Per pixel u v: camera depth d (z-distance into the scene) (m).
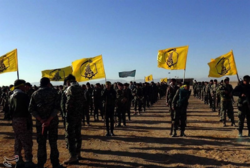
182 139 8.23
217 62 10.96
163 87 31.05
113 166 5.58
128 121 12.65
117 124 11.52
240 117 8.27
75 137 6.08
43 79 5.29
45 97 5.06
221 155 6.30
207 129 9.91
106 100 8.99
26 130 5.45
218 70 10.91
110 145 7.60
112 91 9.08
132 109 18.70
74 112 5.77
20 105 5.37
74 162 5.79
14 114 5.42
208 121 11.95
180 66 10.24
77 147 6.08
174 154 6.50
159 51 10.73
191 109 17.56
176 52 10.35
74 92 5.69
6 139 8.74
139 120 12.93
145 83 17.72
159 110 17.55
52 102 5.13
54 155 5.19
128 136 8.92
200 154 6.45
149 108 19.00
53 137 5.20
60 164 5.50
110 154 6.59
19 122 5.37
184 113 8.62
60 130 10.47
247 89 7.90
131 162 5.87
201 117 13.43
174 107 8.59
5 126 11.79
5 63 11.63
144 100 16.88
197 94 29.58
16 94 5.39
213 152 6.59
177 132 9.47
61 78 13.43
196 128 10.20
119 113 11.04
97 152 6.80
